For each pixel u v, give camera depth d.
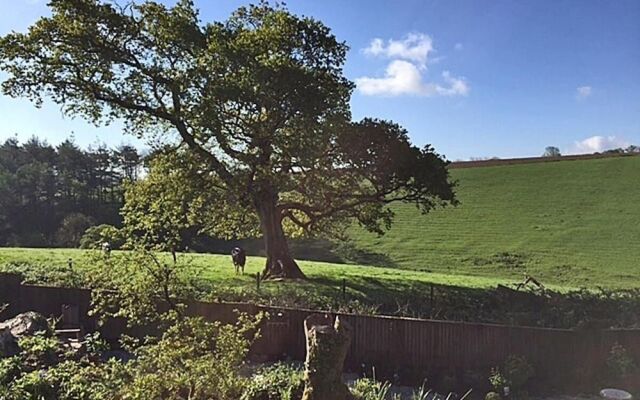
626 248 36.56
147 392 8.50
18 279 20.02
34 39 21.02
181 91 21.80
